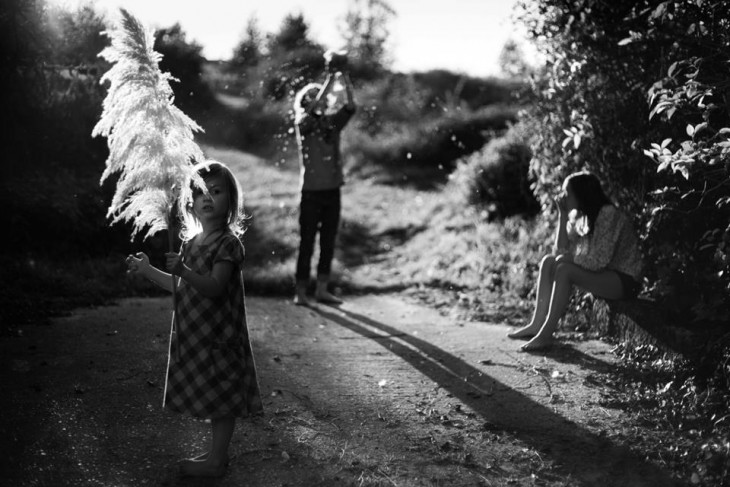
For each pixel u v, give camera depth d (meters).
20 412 4.45
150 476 3.75
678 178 5.70
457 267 9.25
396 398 4.97
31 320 6.50
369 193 15.15
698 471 3.79
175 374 3.61
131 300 7.58
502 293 8.14
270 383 5.21
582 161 6.87
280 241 10.42
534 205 11.06
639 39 5.58
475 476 3.85
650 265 6.25
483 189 11.65
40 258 8.29
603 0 6.39
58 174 9.33
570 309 6.87
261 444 4.18
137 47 3.56
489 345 6.22
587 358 5.79
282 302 8.02
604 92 6.50
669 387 4.86
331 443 4.22
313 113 7.71
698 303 5.12
